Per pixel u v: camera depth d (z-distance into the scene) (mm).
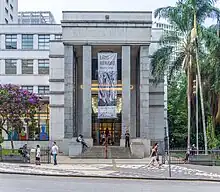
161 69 42781
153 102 50938
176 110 61250
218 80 41656
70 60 46688
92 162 36438
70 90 46375
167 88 61594
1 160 36000
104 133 51875
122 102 46156
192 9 40938
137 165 33406
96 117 53281
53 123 51781
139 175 26062
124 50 46781
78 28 46875
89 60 46562
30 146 52344
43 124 60625
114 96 45125
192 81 41594
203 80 44344
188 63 41250
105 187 19172
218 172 28500
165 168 31094
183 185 21188
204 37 40438
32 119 48312
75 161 37500
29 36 67500
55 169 29656
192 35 38438
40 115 60906
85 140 45125
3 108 43969
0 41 67375
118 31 46875
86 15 48562
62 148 47906
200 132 49219
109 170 29203
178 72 43969
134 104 52219
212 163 34188
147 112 46344
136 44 46812
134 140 44531
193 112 48719
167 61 42406
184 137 60281
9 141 52719
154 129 50656
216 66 41688
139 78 48250
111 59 45312
